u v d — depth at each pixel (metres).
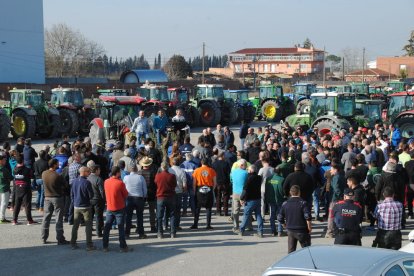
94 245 12.59
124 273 10.44
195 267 10.80
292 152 15.20
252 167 13.16
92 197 12.48
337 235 9.79
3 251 12.02
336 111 29.17
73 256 11.65
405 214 15.33
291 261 6.29
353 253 6.52
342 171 13.29
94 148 17.03
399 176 13.03
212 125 39.38
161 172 13.16
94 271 10.59
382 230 10.27
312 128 27.27
